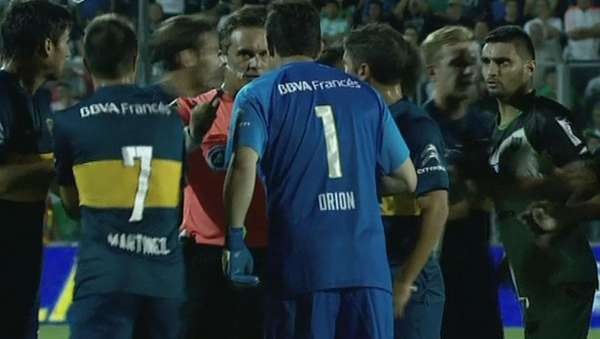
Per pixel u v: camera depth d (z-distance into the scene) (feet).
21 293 76.18
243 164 65.72
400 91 74.18
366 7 189.16
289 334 66.74
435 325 75.15
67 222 150.51
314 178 66.59
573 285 77.87
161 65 81.00
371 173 67.82
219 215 79.30
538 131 76.89
